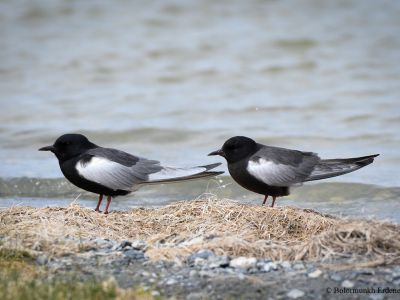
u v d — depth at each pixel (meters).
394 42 30.33
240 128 20.92
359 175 15.93
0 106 24.81
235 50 30.23
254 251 9.46
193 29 33.03
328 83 26.38
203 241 9.70
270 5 35.66
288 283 8.43
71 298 7.64
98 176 11.54
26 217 10.67
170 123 21.62
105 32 33.28
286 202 14.36
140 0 36.09
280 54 29.70
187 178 11.51
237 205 11.05
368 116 21.98
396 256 9.20
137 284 8.45
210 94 25.61
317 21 33.19
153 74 28.22
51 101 25.38
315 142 19.36
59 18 35.25
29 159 18.28
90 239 10.10
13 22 34.75
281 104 23.78
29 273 8.62
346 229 9.62
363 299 7.98
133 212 11.38
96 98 25.62
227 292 8.22
